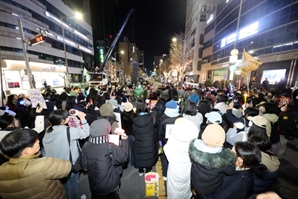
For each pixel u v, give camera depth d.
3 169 1.35
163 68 72.56
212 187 1.64
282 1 15.15
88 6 68.25
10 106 4.46
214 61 35.19
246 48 21.45
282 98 7.16
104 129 1.96
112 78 45.38
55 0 31.86
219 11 32.69
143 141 2.92
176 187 2.13
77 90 7.52
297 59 13.65
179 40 42.25
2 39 19.95
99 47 89.00
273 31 16.34
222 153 1.61
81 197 2.68
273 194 1.17
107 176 1.90
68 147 2.16
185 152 2.01
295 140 5.27
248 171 1.64
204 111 3.98
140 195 2.84
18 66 21.89
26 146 1.40
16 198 1.33
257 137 2.02
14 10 21.53
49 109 4.00
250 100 7.53
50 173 1.43
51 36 30.33
